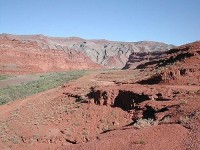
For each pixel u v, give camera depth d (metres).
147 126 21.58
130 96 31.12
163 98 28.09
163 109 25.11
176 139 17.23
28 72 133.75
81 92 43.12
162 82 34.69
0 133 33.97
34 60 148.88
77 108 36.62
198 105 22.53
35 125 34.81
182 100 25.16
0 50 140.88
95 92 36.44
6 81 93.75
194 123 19.03
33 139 30.56
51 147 28.50
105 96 34.06
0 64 132.50
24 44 152.00
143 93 29.98
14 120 39.53
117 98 33.19
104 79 57.56
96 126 30.55
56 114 37.59
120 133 20.94
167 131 18.62
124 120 29.23
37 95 54.50
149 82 37.09
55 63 158.00
